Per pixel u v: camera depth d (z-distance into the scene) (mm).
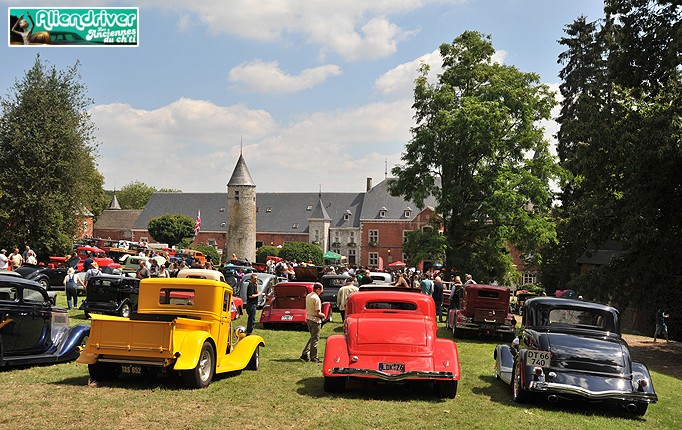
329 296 27953
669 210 21797
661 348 22312
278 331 20891
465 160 40062
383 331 10586
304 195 114188
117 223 127125
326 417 8844
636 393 9938
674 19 25312
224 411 8977
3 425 7816
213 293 11766
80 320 20328
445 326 24734
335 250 106625
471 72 41969
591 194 25172
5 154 42344
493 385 12125
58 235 43094
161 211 120000
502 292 20422
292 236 109750
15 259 27625
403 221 99812
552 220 41656
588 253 25000
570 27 51125
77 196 44719
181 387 10523
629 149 21031
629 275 21938
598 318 11875
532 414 9688
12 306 11773
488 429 8562
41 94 43594
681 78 24125
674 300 21281
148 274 23672
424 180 40844
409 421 8805
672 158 20438
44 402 9078
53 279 29719
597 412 10328
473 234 41844
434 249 38125
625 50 26656
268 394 10297
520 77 41562
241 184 97875
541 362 10180
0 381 10602
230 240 97938
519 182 37938
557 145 51031
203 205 119500
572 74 49812
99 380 10750
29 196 41594
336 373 10109
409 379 10062
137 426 7996
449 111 39656
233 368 11656
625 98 22953
